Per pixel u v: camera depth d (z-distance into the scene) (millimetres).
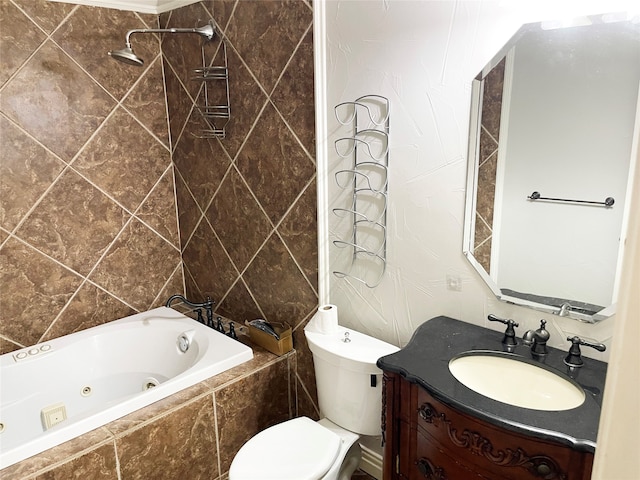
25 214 2172
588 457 1028
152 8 2439
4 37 2006
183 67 2408
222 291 2576
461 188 1537
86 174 2340
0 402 2041
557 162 1320
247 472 1527
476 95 1441
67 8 2156
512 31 1332
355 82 1739
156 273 2715
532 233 1409
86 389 2303
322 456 1602
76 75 2234
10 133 2078
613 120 1203
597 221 1276
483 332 1535
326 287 2041
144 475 1729
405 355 1405
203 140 2418
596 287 1311
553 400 1278
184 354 2344
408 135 1636
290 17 1845
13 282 2178
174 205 2734
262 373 2082
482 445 1174
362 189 1812
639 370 370
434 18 1486
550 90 1296
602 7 1175
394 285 1805
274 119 2025
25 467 1483
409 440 1399
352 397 1749
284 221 2113
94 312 2475
